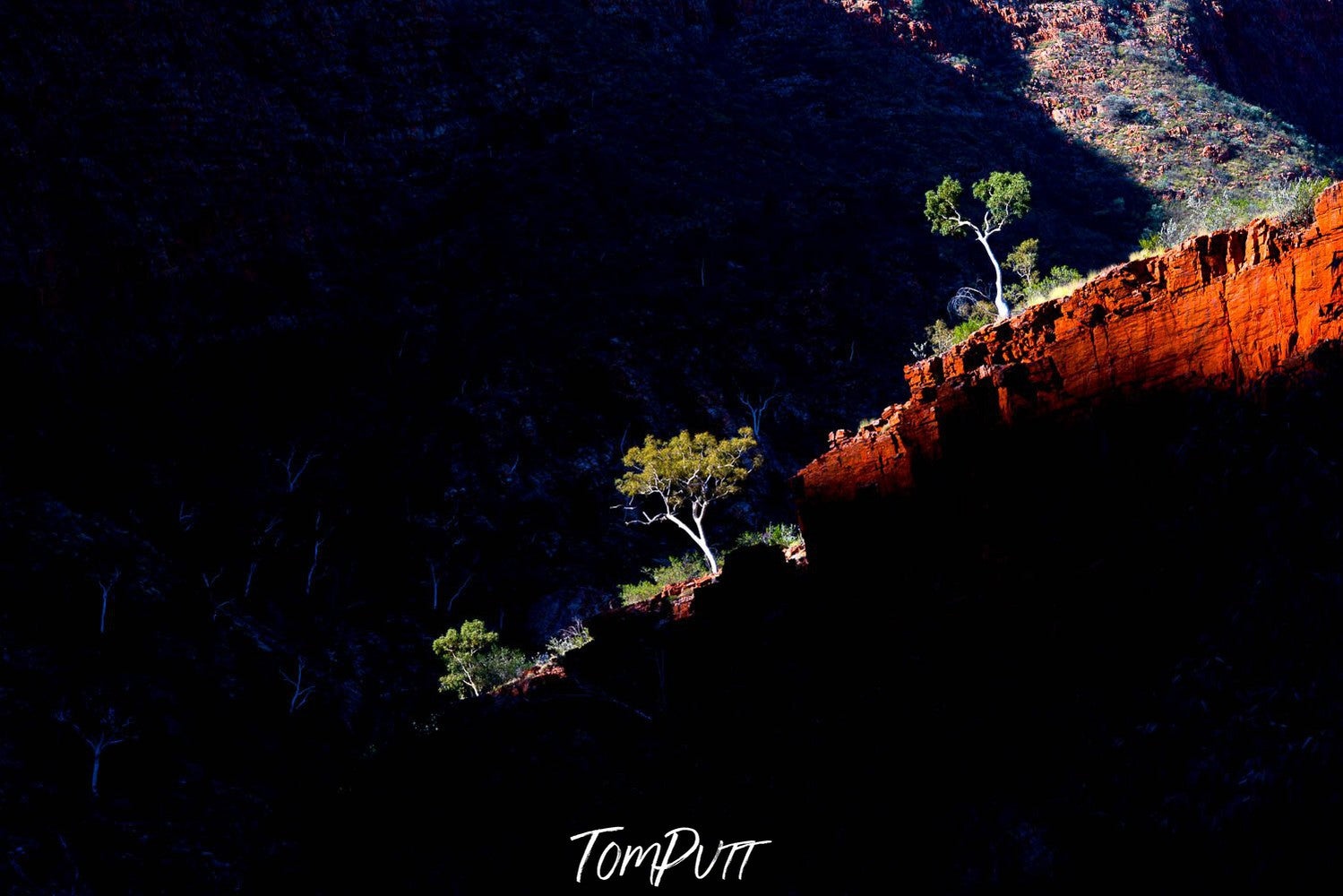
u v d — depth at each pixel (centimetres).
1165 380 2122
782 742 2334
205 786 5625
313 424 9862
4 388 8956
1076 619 2019
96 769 5331
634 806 2458
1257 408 1959
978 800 1831
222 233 11450
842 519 2677
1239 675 1708
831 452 2731
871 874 1853
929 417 2505
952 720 2027
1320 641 1652
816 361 11019
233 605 7456
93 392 9656
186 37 12575
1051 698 1922
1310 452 1819
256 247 11656
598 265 12131
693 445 5459
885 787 2014
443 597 8238
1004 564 2242
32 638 6169
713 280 11938
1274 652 1695
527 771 2920
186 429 9481
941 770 1958
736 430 9819
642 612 3453
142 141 11431
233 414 9856
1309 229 1930
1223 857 1521
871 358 11169
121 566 7162
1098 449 2186
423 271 12194
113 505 8012
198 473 8919
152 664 6444
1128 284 2188
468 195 13338
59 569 6831
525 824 2695
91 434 8925
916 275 12462
